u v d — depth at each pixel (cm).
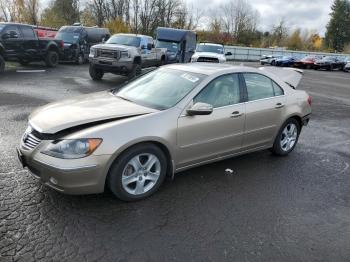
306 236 377
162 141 421
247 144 539
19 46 1577
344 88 1981
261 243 358
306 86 1925
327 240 373
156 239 350
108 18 5459
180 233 364
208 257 329
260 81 555
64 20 5244
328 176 551
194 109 440
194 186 473
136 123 404
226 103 497
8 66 1739
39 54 1719
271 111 557
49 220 367
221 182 492
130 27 5088
